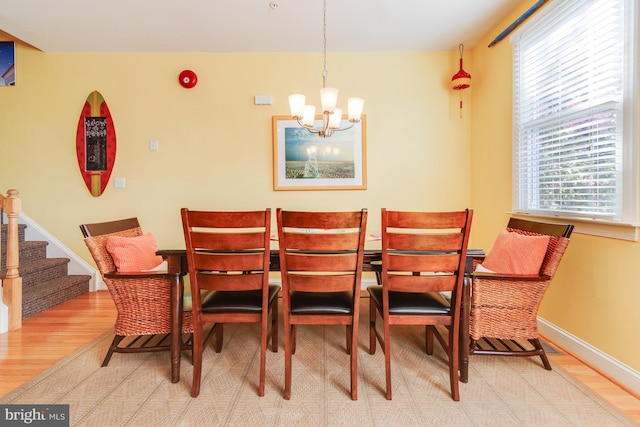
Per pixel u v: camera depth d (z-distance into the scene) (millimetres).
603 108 1711
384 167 3240
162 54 3172
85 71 3164
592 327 1787
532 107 2314
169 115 3191
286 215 1432
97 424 1322
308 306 1521
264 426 1312
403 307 1532
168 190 3213
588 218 1830
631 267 1566
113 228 1980
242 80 3191
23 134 3176
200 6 2418
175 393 1537
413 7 2469
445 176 3242
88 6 2402
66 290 2840
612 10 1651
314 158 3215
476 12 2549
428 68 3203
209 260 1493
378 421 1342
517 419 1350
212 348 2020
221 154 3215
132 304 1742
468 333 1618
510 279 1649
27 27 2699
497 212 2783
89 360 1838
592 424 1317
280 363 1828
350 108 2104
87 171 3188
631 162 1556
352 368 1484
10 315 2229
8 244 2236
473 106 3164
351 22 2668
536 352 1729
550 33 2104
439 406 1437
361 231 1426
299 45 3051
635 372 1537
